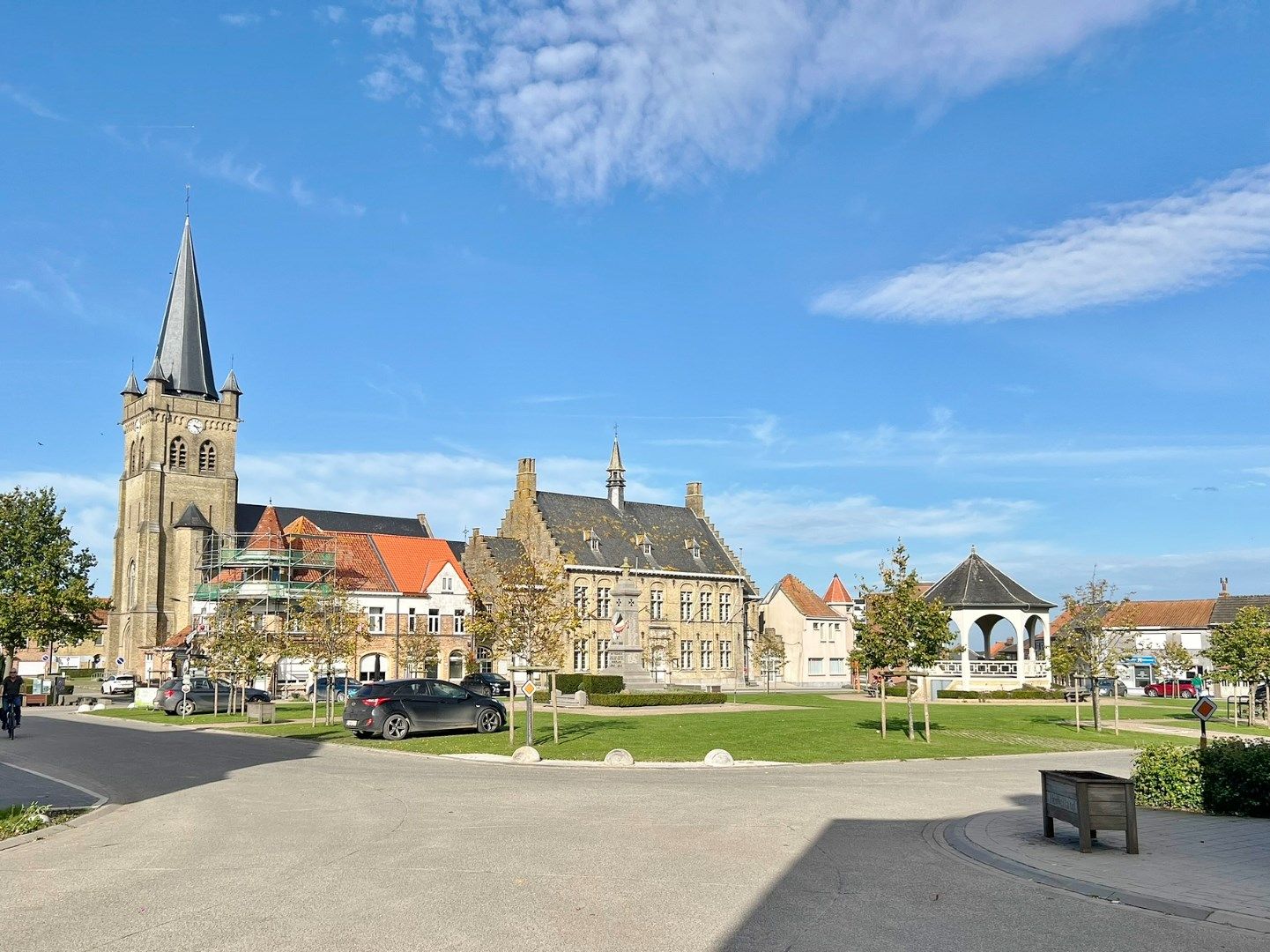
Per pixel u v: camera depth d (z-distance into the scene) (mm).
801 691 84750
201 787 21375
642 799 19578
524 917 10609
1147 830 16656
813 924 10516
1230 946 9891
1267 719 46938
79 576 62844
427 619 82000
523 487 86438
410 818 17016
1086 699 64938
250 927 10180
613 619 67688
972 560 72750
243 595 75000
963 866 13523
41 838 15477
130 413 102250
